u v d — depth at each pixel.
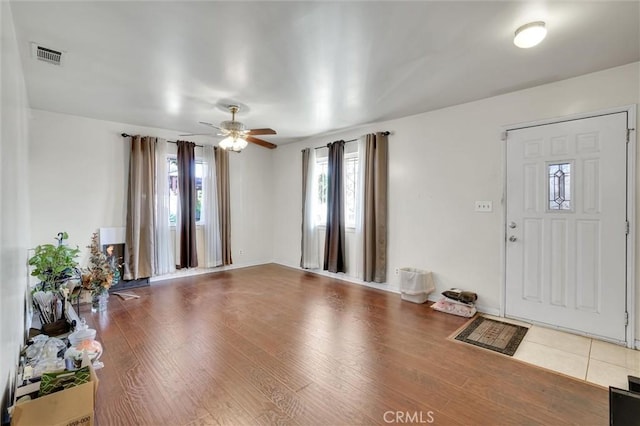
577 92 2.93
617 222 2.74
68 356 2.05
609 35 2.21
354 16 1.99
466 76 2.91
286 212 6.31
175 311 3.56
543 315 3.14
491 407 1.90
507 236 3.38
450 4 1.87
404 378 2.21
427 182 4.04
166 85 3.12
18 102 2.35
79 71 2.79
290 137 5.60
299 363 2.41
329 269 5.24
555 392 2.05
